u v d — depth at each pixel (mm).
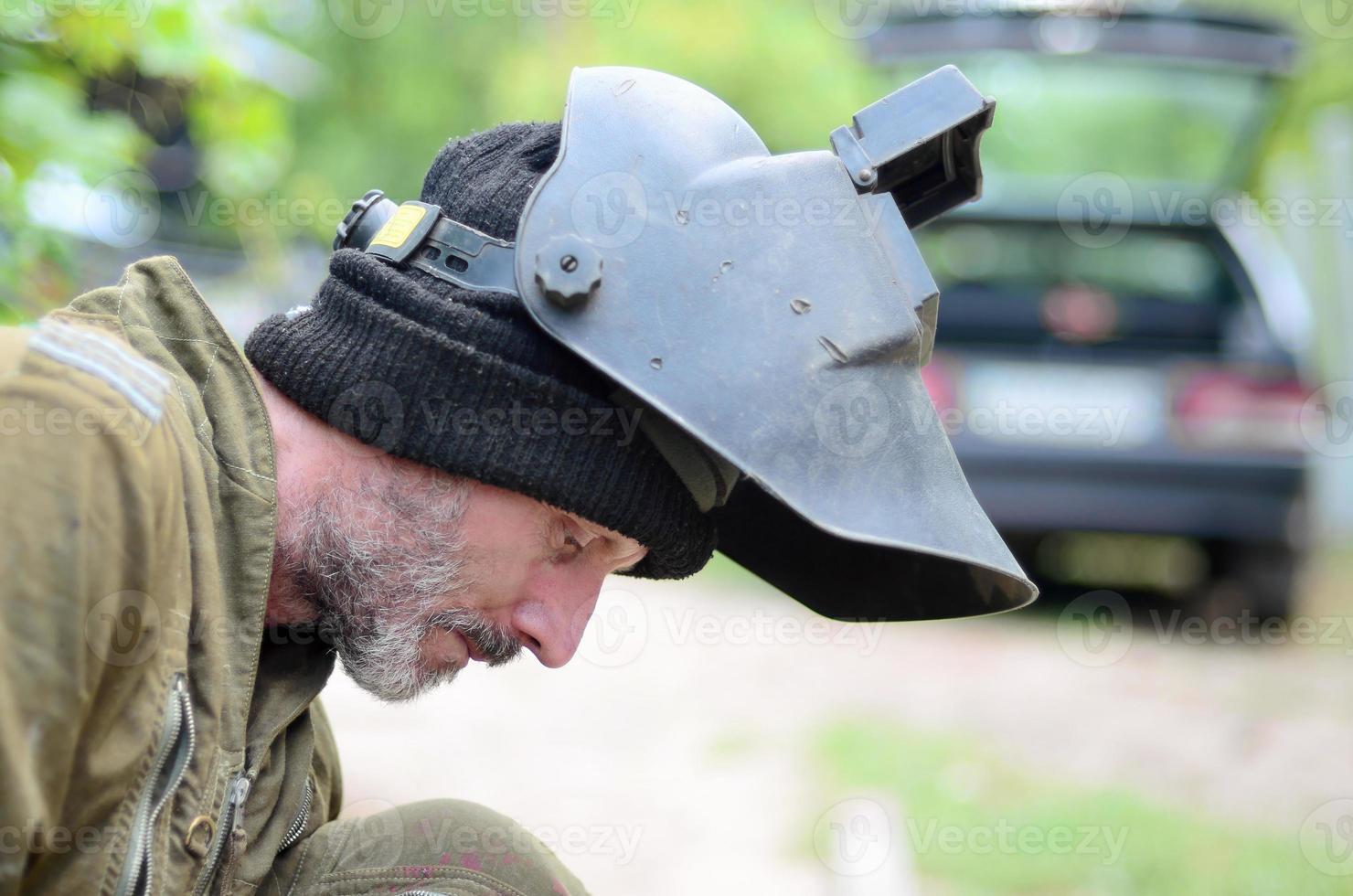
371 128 13664
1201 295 8328
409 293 1805
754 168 1866
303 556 1835
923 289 1915
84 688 1436
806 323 1795
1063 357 7723
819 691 6023
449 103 13695
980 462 7562
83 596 1434
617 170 1832
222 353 1783
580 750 4977
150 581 1500
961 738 5297
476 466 1783
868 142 1945
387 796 4188
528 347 1799
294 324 1852
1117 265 8672
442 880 1959
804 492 1750
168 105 3512
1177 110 8906
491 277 1834
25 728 1396
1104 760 5078
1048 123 8859
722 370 1762
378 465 1831
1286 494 7457
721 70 11750
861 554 2330
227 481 1724
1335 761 5094
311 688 1888
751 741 5188
